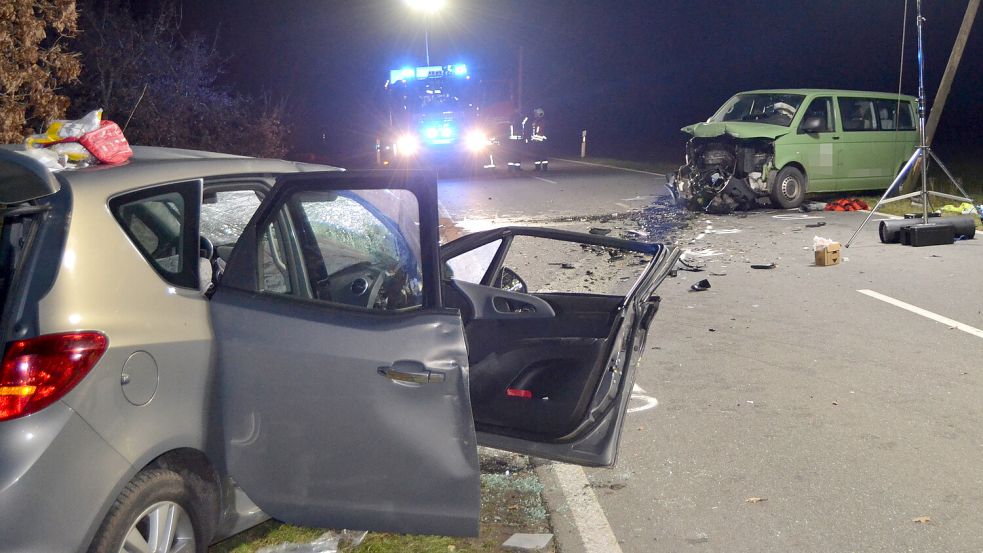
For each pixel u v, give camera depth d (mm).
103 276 2965
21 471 2666
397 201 4641
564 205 17203
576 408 3986
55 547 2719
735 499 4508
